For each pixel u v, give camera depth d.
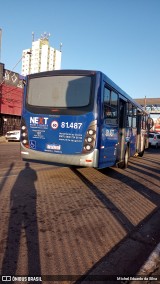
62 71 7.77
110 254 3.77
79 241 4.09
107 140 8.18
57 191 6.81
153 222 5.18
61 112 7.59
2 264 3.33
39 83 8.01
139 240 4.32
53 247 3.84
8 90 32.28
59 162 7.66
